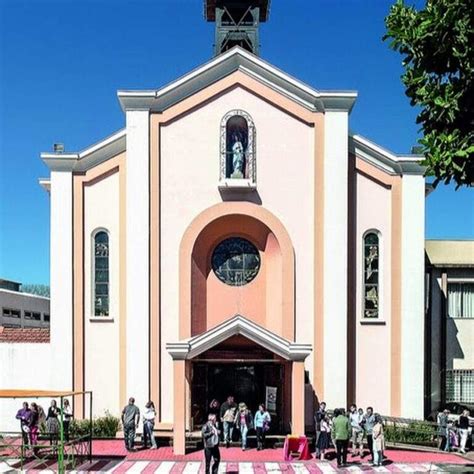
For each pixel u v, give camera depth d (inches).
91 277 942.4
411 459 802.2
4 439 898.1
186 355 824.3
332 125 934.4
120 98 931.3
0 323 1498.5
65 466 736.3
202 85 943.7
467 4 475.5
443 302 1091.3
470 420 948.6
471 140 505.4
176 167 935.0
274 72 936.9
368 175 954.7
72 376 925.2
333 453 829.2
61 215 944.9
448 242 1178.0
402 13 513.7
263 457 799.7
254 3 1070.4
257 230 947.3
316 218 928.3
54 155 944.9
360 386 927.0
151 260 921.5
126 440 836.0
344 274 920.3
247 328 827.4
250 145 935.7
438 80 513.0
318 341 914.7
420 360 932.0
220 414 873.5
